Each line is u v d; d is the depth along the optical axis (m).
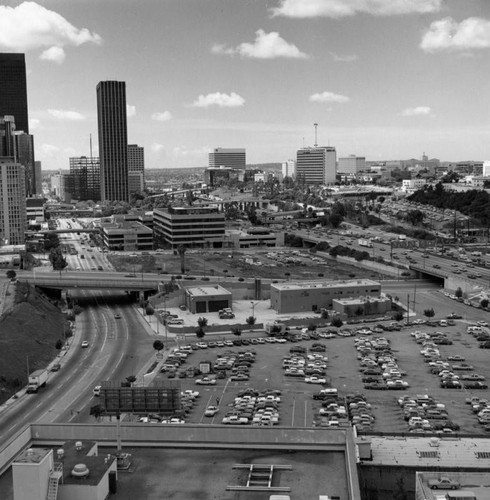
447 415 158.62
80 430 79.69
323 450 76.06
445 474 82.50
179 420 152.25
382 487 97.69
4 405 173.12
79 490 63.16
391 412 161.12
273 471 71.06
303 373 192.50
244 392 176.25
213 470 71.69
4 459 72.19
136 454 75.56
